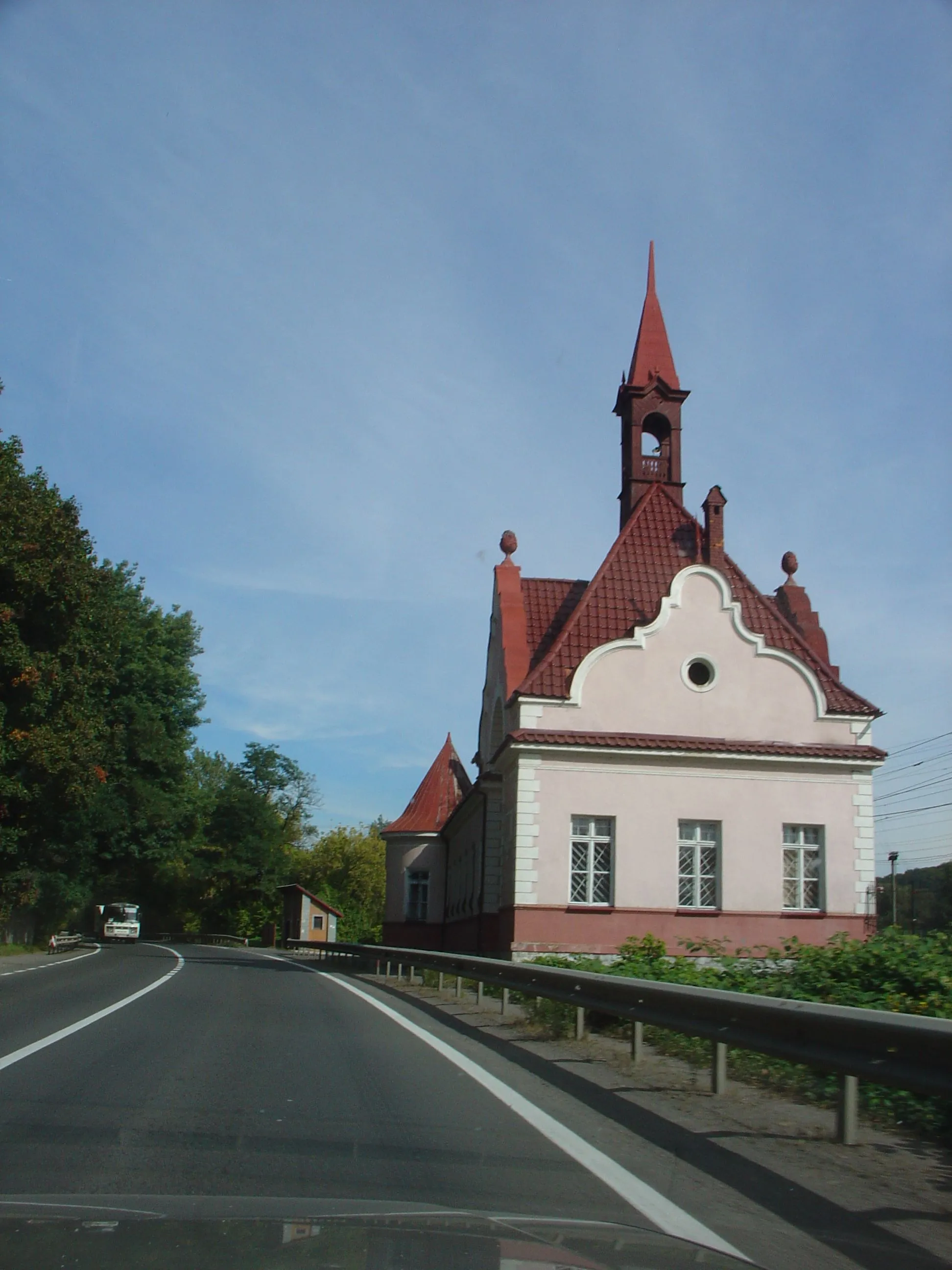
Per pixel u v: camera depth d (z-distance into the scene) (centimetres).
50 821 3678
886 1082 602
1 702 3139
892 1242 475
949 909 4134
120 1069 910
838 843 2489
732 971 1432
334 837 9600
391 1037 1189
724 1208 522
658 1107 781
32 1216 337
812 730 2538
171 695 5481
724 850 2445
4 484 3059
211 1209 356
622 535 2853
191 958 3538
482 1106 780
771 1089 856
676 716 2500
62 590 3142
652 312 3200
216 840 8038
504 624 2792
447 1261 298
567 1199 529
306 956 4375
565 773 2434
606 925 2380
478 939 2917
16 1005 1475
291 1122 709
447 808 4478
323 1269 282
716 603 2570
